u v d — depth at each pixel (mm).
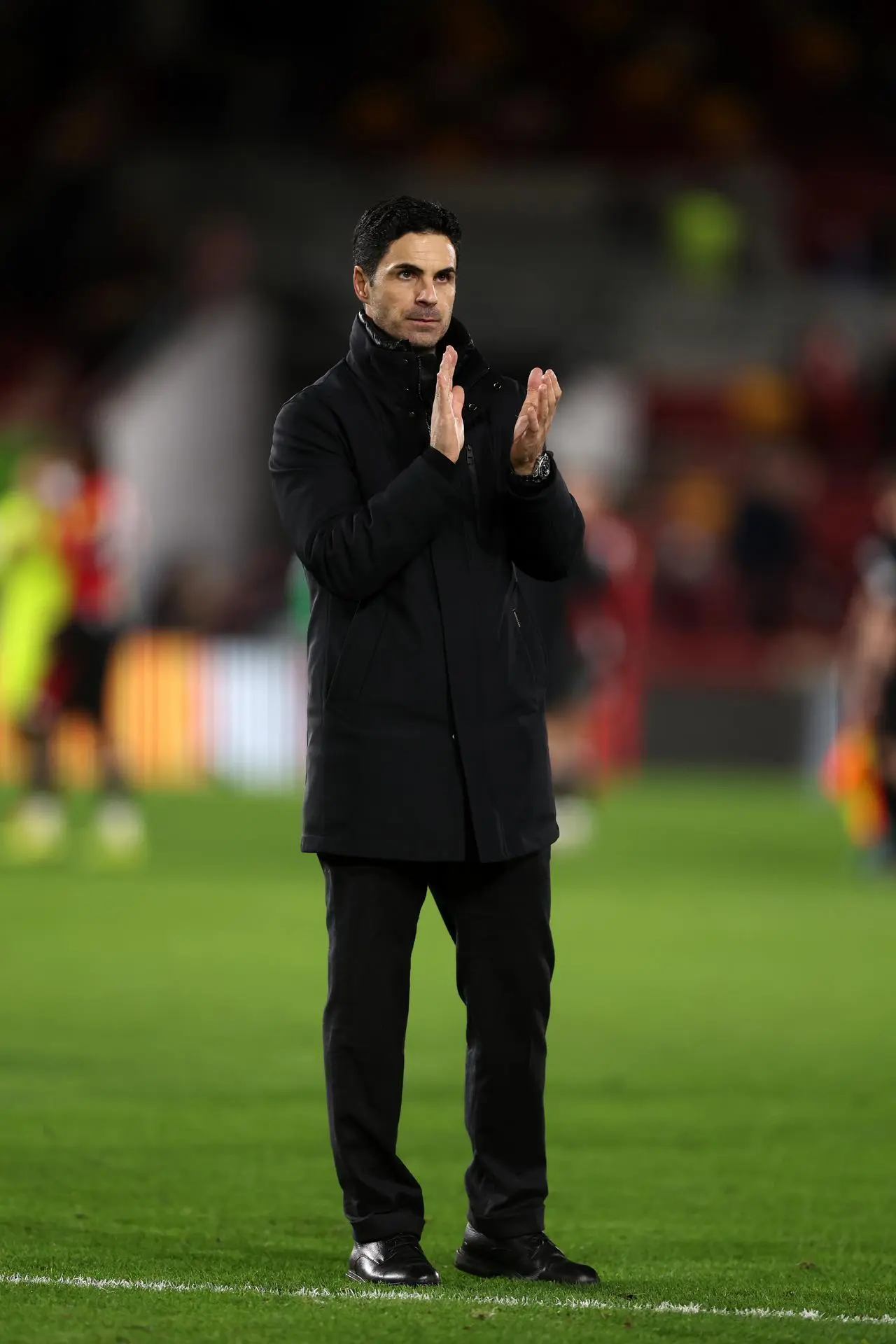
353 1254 14914
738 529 93188
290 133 121812
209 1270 15047
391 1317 13391
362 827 14602
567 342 110438
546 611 54594
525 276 111438
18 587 50750
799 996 30438
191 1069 24531
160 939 36312
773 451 104812
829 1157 19953
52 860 49750
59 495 48969
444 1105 22578
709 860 50750
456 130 123188
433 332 14891
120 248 109625
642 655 80812
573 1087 23578
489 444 14945
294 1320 13312
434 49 127062
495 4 129125
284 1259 15547
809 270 117562
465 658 14688
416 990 30781
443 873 15023
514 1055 14938
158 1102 22516
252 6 125875
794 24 132125
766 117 127688
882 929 38188
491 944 14875
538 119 124188
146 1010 28922
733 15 131875
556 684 54969
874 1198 18219
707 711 80812
